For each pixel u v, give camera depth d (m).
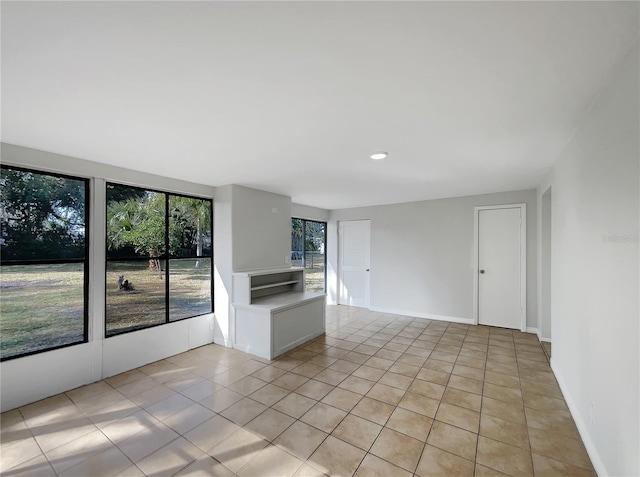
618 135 1.43
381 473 1.75
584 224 1.97
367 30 1.14
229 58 1.32
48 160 2.58
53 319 2.71
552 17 1.07
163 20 1.08
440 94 1.65
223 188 4.01
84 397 2.62
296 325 3.95
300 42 1.21
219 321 4.02
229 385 2.84
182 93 1.62
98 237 2.94
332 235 6.65
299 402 2.53
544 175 3.52
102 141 2.34
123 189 3.25
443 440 2.04
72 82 1.50
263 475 1.74
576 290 2.17
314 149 2.57
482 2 1.01
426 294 5.38
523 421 2.26
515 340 4.12
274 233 4.60
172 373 3.11
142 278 3.39
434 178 3.69
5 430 2.16
